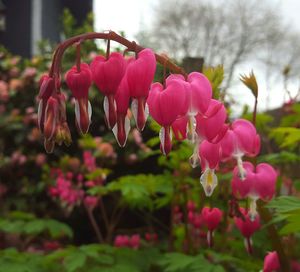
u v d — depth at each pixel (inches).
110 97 4.9
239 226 7.5
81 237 25.0
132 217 24.1
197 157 5.5
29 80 27.3
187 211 13.2
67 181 17.7
